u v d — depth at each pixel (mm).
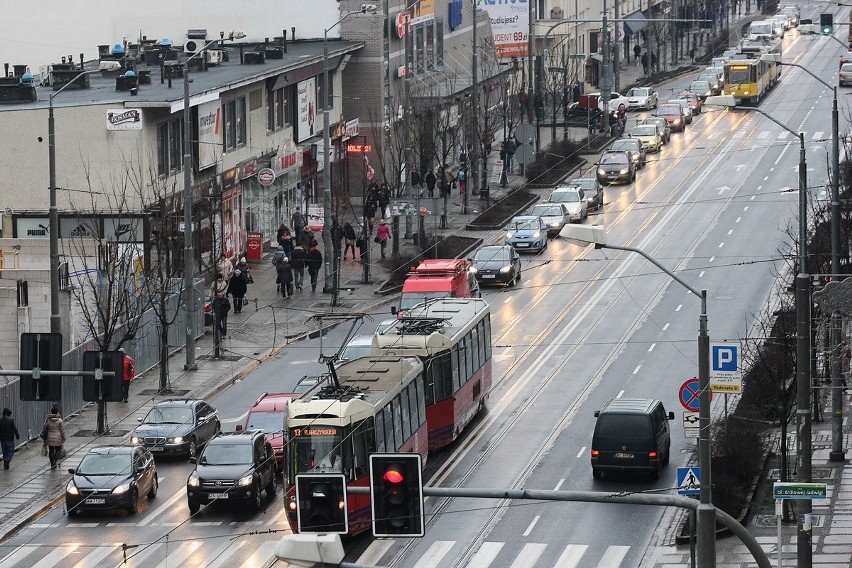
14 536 130250
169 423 155625
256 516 135625
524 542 126750
